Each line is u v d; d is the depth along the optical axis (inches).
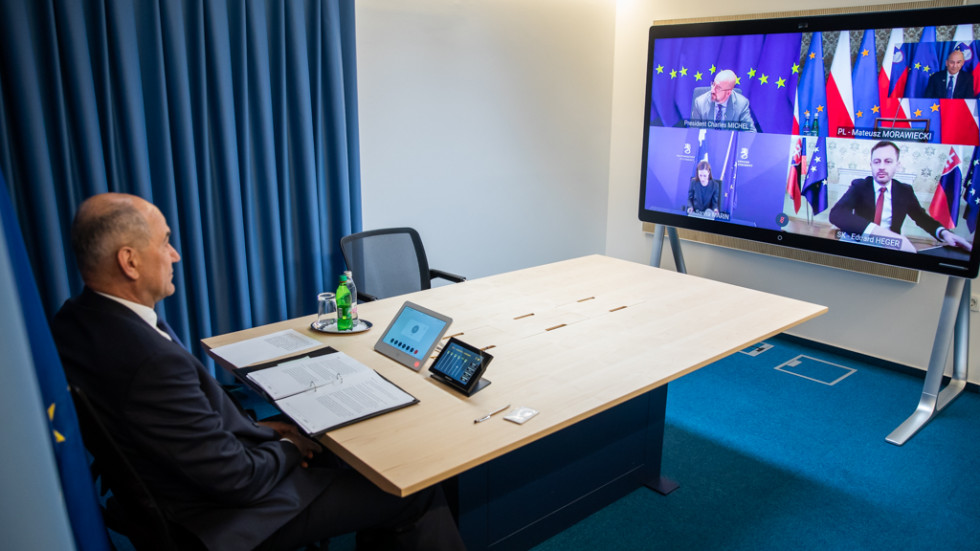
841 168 139.3
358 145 147.0
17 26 103.6
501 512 89.4
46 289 114.3
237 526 64.5
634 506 105.8
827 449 123.6
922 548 96.7
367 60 150.9
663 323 105.6
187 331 130.3
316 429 69.7
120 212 64.6
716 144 158.4
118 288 65.7
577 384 82.5
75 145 114.5
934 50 123.5
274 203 136.3
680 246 182.1
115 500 71.7
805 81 141.6
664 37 163.5
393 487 60.8
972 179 121.7
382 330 101.0
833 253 143.6
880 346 159.9
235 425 71.6
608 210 211.8
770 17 156.9
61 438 45.6
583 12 188.5
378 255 144.3
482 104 173.8
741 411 138.4
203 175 128.3
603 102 200.7
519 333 100.7
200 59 122.4
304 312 149.4
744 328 103.4
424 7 157.2
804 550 96.0
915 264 132.0
